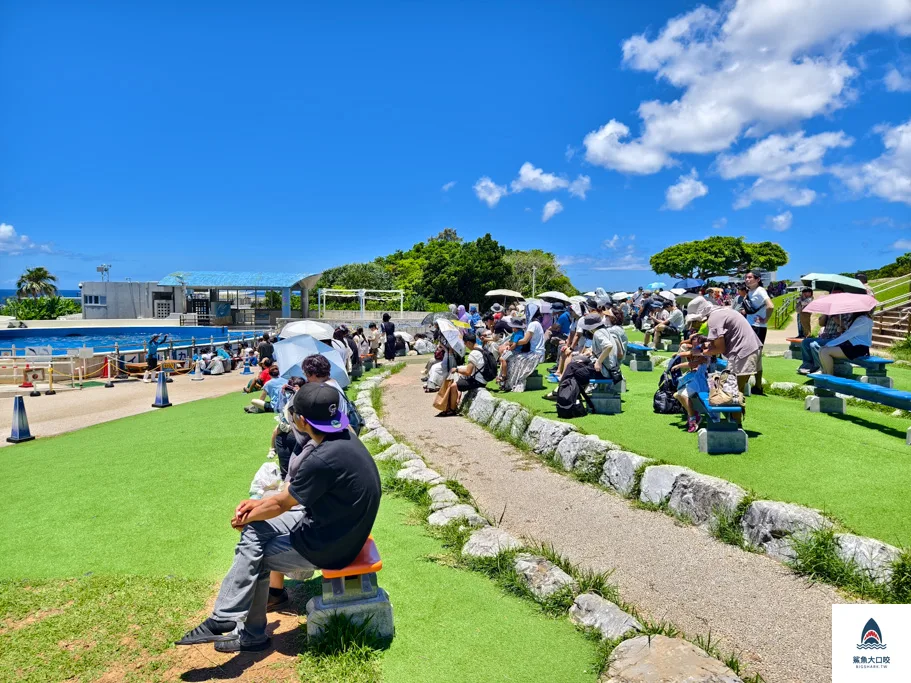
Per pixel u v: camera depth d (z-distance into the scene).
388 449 7.84
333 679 3.17
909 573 3.72
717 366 7.39
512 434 8.32
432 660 3.36
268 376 11.58
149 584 4.28
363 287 51.91
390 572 4.49
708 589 4.12
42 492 6.55
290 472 3.92
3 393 18.55
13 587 4.26
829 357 8.58
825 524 4.29
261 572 3.43
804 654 3.35
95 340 38.09
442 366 12.52
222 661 3.36
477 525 5.24
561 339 13.76
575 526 5.34
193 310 46.88
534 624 3.77
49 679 3.19
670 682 2.88
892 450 5.79
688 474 5.35
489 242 51.19
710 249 62.00
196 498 6.24
